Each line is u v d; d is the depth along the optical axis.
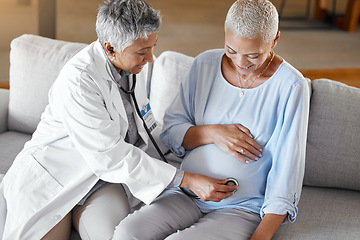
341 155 1.98
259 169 1.74
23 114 2.29
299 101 1.67
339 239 1.74
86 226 1.75
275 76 1.70
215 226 1.67
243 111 1.76
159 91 2.17
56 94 1.73
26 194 1.73
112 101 1.75
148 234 1.66
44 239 1.71
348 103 1.98
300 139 1.68
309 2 5.70
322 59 4.64
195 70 1.87
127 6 1.59
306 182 2.05
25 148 1.84
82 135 1.70
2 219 1.77
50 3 3.92
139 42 1.62
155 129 2.09
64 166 1.77
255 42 1.55
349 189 2.06
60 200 1.75
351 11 5.41
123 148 1.72
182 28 5.24
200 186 1.71
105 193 1.85
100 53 1.73
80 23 5.09
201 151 1.80
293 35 5.25
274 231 1.67
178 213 1.75
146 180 1.72
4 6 5.14
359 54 4.84
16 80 2.28
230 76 1.78
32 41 2.29
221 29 5.34
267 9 1.54
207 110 1.83
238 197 1.74
